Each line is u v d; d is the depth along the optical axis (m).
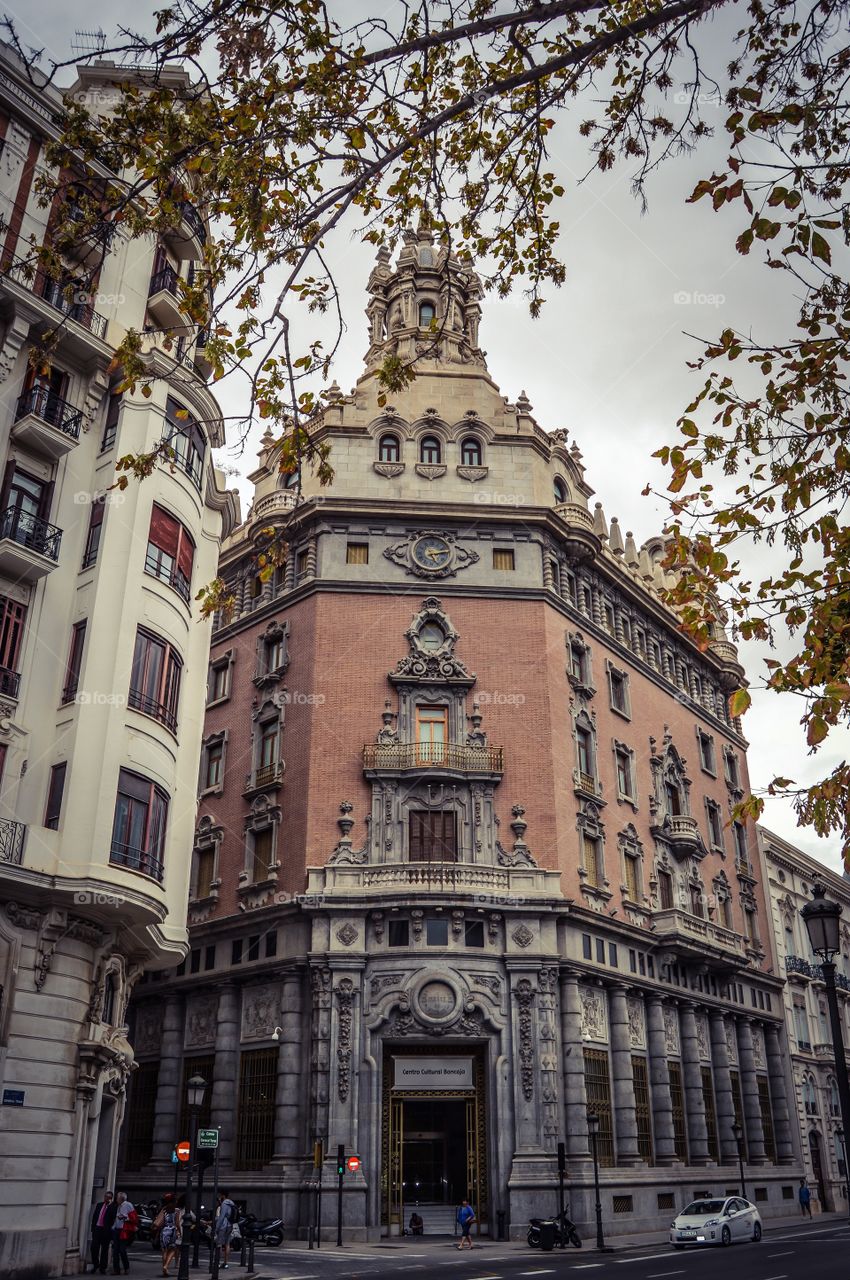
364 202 9.94
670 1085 43.22
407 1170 35.88
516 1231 32.62
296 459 10.20
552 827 39.25
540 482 45.56
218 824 43.25
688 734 54.66
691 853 49.56
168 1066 40.38
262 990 38.06
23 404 23.81
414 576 42.62
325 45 8.75
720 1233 30.75
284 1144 34.34
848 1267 21.69
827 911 13.10
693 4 8.02
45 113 24.55
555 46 9.60
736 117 8.50
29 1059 20.36
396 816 38.31
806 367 9.16
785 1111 53.03
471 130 10.09
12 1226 19.27
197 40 8.30
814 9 8.34
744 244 8.61
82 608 24.30
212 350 9.55
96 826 22.16
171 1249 21.84
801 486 9.26
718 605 9.84
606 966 39.94
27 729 22.78
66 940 21.80
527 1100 34.38
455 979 35.19
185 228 27.56
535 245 11.52
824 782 8.70
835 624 8.98
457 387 46.75
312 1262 25.83
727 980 50.59
